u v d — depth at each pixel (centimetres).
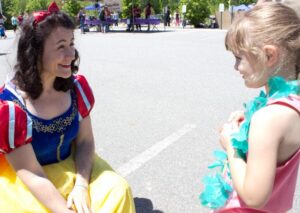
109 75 848
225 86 718
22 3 3158
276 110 146
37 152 221
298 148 151
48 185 206
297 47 149
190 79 788
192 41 1609
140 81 776
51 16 208
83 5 2981
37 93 215
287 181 162
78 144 244
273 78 153
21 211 203
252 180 146
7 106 200
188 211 310
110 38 1825
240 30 154
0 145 202
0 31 2109
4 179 212
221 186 182
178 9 3266
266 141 144
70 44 214
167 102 614
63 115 223
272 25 148
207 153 413
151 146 436
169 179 360
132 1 2436
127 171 377
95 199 212
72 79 229
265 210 162
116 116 546
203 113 554
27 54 210
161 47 1384
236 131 165
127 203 214
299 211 307
